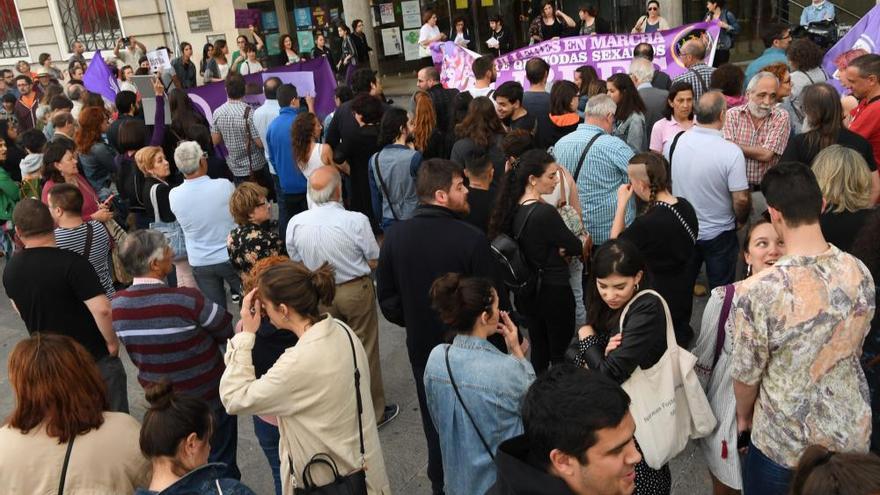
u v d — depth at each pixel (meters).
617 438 1.73
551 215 4.02
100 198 7.38
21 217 3.82
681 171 4.72
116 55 16.11
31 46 19.19
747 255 3.44
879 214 2.94
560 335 4.33
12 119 10.92
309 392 2.87
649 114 6.55
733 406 2.94
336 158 6.66
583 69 7.34
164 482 2.57
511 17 16.61
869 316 2.46
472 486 2.78
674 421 2.88
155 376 3.60
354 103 6.50
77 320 3.89
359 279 4.41
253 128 7.91
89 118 7.22
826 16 10.08
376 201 6.02
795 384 2.49
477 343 2.78
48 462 2.73
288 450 3.01
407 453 4.46
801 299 2.41
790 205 2.45
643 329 2.83
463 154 5.29
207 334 3.64
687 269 4.06
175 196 5.23
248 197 4.40
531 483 1.74
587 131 4.94
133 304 3.53
